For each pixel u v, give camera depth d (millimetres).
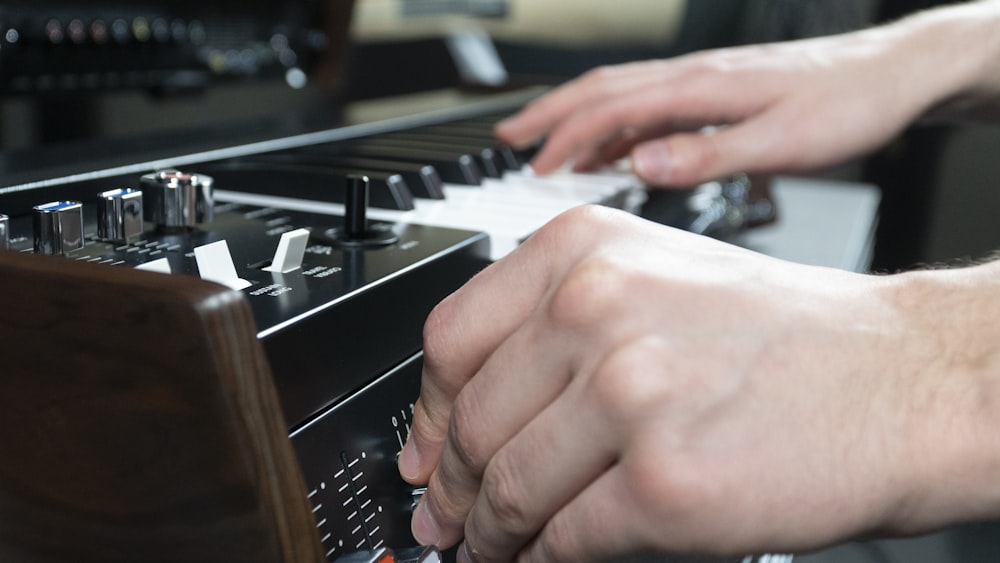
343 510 309
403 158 629
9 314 255
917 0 1506
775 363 259
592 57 1486
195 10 692
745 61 739
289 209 475
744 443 247
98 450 257
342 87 854
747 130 707
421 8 1105
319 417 308
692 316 254
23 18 568
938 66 746
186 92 696
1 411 266
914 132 1645
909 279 307
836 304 282
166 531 258
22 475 271
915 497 272
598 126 704
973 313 295
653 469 239
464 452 287
